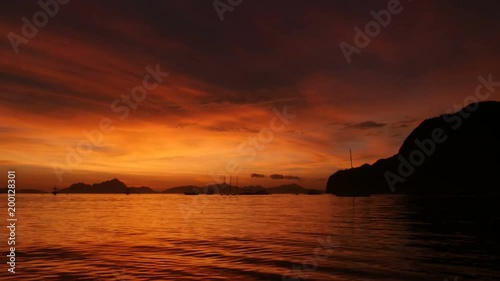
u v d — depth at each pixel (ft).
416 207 232.12
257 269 49.39
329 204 312.09
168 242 77.10
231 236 87.61
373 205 276.82
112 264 52.44
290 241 77.77
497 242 73.87
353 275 46.01
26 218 144.97
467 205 248.32
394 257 57.57
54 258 57.11
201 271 48.08
